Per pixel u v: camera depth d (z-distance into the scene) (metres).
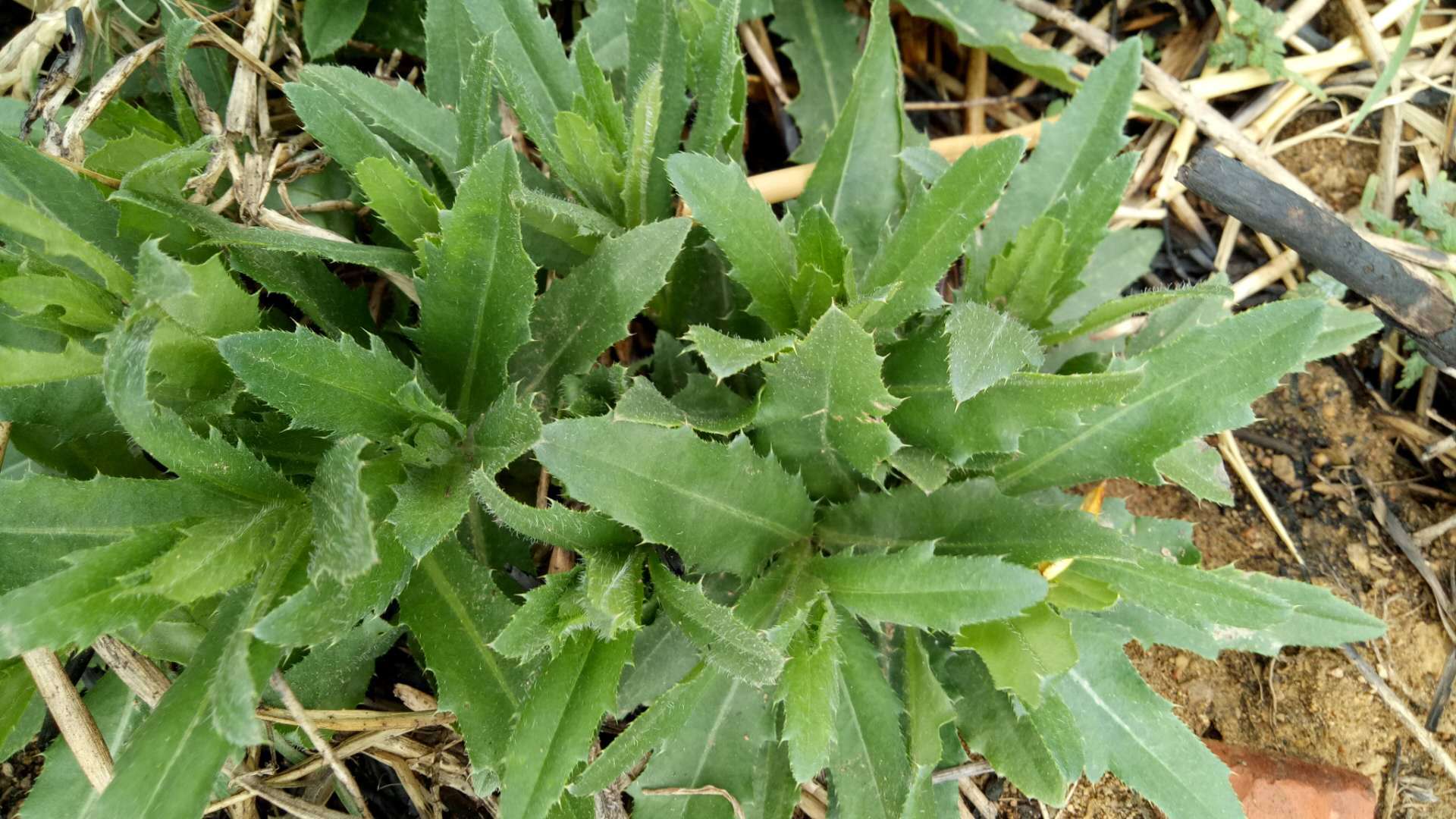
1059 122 0.37
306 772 0.33
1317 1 0.45
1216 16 0.46
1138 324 0.42
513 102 0.32
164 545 0.26
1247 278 0.45
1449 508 0.43
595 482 0.28
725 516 0.30
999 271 0.34
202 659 0.26
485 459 0.29
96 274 0.31
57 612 0.24
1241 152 0.44
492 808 0.35
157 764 0.25
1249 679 0.40
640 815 0.32
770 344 0.29
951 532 0.32
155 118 0.35
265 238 0.29
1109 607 0.31
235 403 0.30
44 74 0.34
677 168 0.30
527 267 0.29
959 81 0.47
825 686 0.29
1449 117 0.45
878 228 0.37
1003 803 0.38
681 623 0.29
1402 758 0.40
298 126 0.40
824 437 0.32
